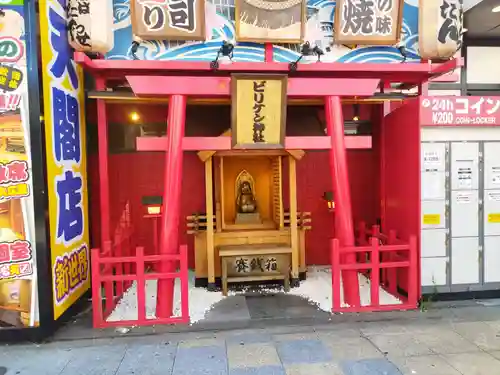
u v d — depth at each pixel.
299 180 7.27
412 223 5.41
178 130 4.89
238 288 6.01
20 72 4.20
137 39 5.21
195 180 7.10
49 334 4.35
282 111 4.99
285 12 5.26
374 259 4.99
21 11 4.18
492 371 3.53
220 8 5.31
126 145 6.85
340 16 5.35
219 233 6.12
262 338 4.29
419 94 5.93
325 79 5.09
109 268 5.07
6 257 4.24
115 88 5.94
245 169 6.70
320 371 3.57
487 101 5.24
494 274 5.40
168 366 3.71
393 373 3.51
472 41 7.48
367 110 7.04
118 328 4.59
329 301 5.38
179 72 5.28
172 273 4.70
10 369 3.71
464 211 5.32
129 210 6.89
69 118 5.20
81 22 4.88
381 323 4.66
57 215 4.71
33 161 4.25
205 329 4.54
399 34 5.45
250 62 5.08
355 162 7.29
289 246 6.06
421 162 5.23
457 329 4.46
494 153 5.34
